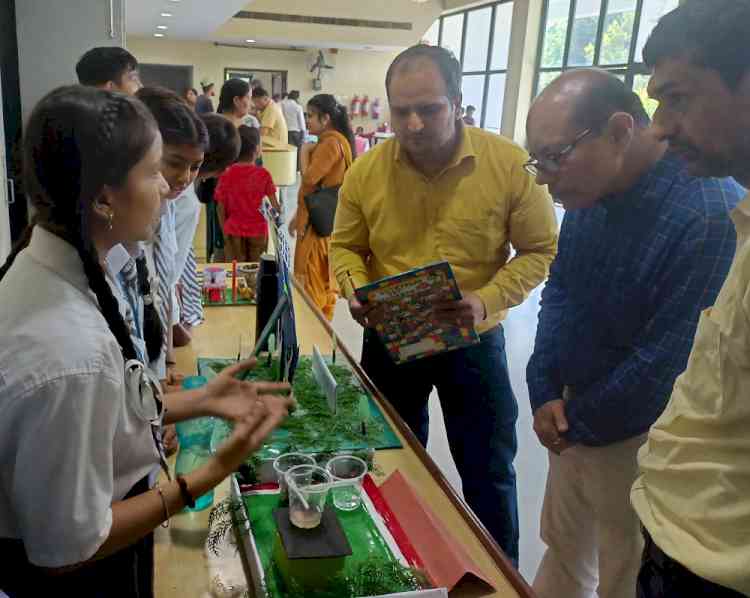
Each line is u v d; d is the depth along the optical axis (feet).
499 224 6.25
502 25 41.73
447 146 5.98
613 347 5.19
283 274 4.94
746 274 3.10
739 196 4.52
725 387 3.27
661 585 3.66
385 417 5.29
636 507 3.99
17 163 2.81
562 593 6.14
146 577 3.36
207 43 51.57
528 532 8.38
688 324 4.57
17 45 10.54
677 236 4.58
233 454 3.09
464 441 6.72
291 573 3.24
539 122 4.76
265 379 5.46
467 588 3.53
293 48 52.95
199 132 4.54
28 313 2.51
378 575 3.36
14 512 2.68
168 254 5.65
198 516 4.05
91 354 2.50
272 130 25.25
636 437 5.11
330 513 3.54
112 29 10.84
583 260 5.32
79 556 2.58
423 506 3.96
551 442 5.54
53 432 2.43
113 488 2.90
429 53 5.66
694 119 3.29
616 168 4.70
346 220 6.82
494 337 6.53
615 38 31.83
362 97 54.80
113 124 2.57
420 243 6.42
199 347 6.40
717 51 3.09
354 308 5.77
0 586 2.82
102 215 2.70
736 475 3.29
